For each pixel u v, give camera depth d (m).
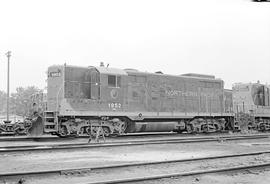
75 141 18.55
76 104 19.95
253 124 29.83
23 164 10.41
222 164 10.54
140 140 18.52
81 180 7.88
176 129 24.22
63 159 11.52
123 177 8.30
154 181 7.77
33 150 13.23
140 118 22.17
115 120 21.25
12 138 19.12
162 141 17.56
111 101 21.20
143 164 9.87
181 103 24.28
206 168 9.79
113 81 21.44
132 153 13.32
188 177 8.27
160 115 23.06
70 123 19.95
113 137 21.36
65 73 19.92
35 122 19.86
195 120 25.14
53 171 8.34
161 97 23.36
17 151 13.02
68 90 19.91
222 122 26.73
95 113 20.42
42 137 20.11
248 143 18.12
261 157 12.26
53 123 19.42
